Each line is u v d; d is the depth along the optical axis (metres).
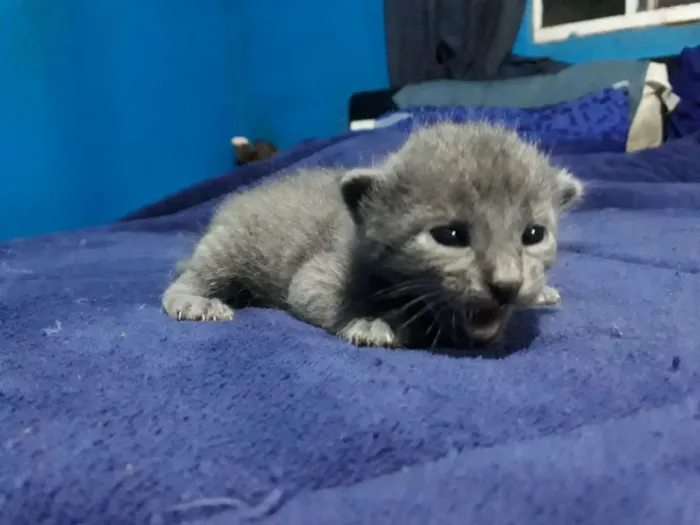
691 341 0.13
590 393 0.11
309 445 0.09
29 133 0.37
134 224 0.36
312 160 0.36
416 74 0.46
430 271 0.13
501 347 0.14
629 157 0.34
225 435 0.09
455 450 0.09
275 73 0.52
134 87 0.43
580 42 0.43
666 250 0.22
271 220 0.18
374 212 0.14
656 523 0.07
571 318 0.15
